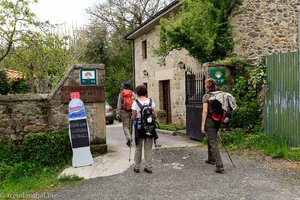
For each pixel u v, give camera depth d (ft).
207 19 34.19
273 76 27.63
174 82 47.80
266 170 20.88
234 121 29.58
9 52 31.81
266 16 37.86
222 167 20.88
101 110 27.43
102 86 27.32
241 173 20.54
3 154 24.56
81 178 21.21
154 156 26.12
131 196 17.37
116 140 35.65
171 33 33.96
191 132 34.12
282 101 26.68
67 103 26.76
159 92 53.21
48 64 39.78
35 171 23.31
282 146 24.84
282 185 17.80
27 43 30.30
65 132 26.00
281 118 26.84
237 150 26.61
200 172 21.30
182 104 45.50
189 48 34.63
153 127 21.26
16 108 25.86
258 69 28.81
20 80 51.57
